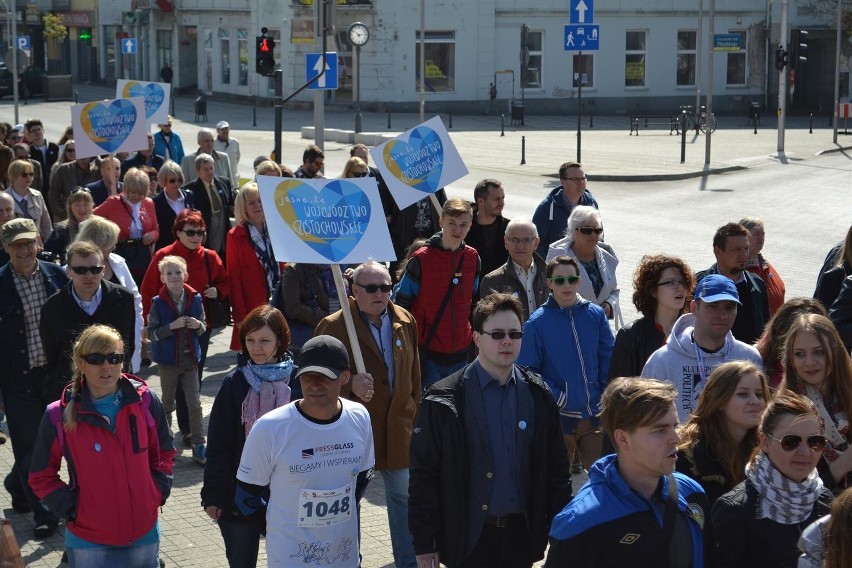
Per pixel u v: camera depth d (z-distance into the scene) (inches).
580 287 465.4
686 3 2731.3
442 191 660.7
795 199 1354.6
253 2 2699.3
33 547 391.5
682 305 355.9
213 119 2401.6
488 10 2591.0
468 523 279.9
